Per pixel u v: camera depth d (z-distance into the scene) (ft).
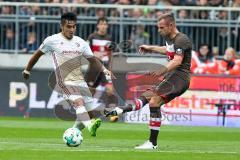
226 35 211.20
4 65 214.48
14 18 215.31
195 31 211.82
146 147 119.75
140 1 221.87
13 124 172.24
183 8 211.82
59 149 112.98
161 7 211.41
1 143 122.83
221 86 188.55
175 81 121.08
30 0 228.63
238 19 211.00
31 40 214.90
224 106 188.44
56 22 214.48
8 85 199.00
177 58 119.55
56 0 224.74
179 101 188.55
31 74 197.77
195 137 151.84
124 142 133.69
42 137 139.85
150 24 212.23
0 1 229.86
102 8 214.07
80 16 213.87
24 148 113.70
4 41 215.31
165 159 102.01
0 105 199.21
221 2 220.23
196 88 188.85
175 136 153.38
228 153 113.70
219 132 167.22
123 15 212.84
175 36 120.67
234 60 195.62
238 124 187.93
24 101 198.39
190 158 104.01
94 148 117.08
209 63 196.95
